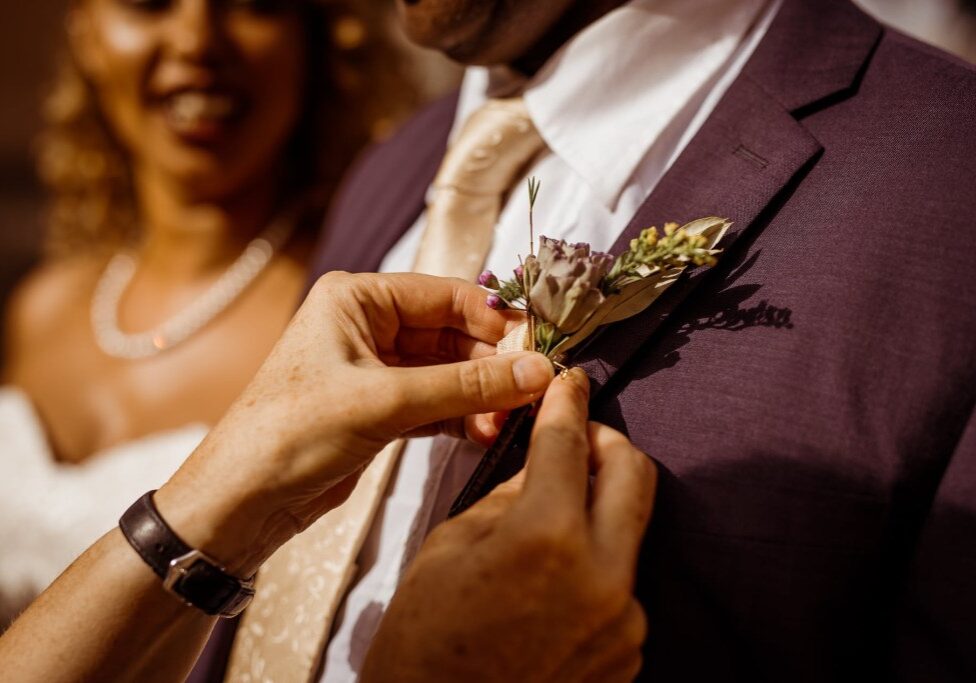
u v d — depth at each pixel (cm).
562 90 37
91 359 86
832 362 28
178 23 70
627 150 36
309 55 79
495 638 24
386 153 54
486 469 30
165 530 29
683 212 32
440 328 34
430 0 36
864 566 27
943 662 26
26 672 29
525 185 39
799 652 28
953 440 27
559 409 28
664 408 30
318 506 32
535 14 37
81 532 76
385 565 36
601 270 28
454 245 38
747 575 28
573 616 24
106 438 83
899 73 32
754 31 37
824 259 29
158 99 74
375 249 47
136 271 90
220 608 30
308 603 36
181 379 81
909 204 29
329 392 29
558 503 25
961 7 86
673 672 29
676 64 36
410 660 25
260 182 83
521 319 33
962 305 28
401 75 88
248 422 29
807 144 32
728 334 30
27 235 183
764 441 28
